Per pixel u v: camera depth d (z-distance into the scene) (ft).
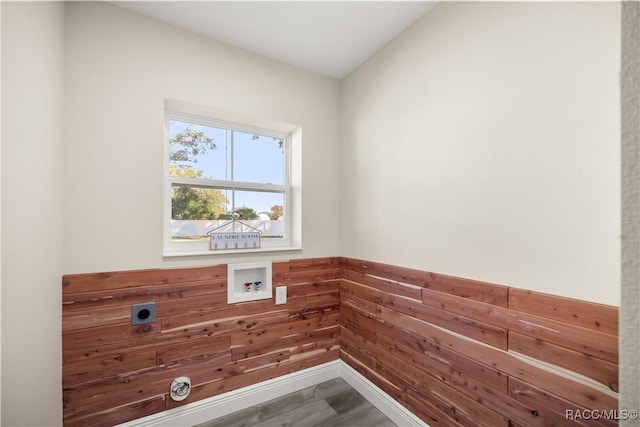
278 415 5.36
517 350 3.52
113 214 4.57
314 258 6.54
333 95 6.92
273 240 6.56
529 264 3.43
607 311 2.82
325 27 5.19
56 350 4.01
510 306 3.60
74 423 4.26
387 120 5.60
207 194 5.85
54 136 3.89
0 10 2.77
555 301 3.19
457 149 4.28
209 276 5.33
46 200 3.68
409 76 5.12
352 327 6.40
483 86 3.94
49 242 3.77
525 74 3.49
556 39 3.21
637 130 0.86
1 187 2.82
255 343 5.77
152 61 4.91
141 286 4.76
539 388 3.30
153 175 4.90
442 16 4.54
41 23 3.53
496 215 3.77
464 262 4.16
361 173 6.29
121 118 4.65
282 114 6.19
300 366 6.27
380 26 5.16
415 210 4.97
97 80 4.47
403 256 5.19
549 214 3.26
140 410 4.70
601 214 2.87
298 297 6.29
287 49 5.82
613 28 2.80
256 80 5.90
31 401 3.38
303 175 6.45
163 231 5.11
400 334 5.18
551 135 3.25
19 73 3.08
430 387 4.60
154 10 4.76
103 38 4.54
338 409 5.56
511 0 3.64
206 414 5.18
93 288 4.41
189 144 5.70
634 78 0.88
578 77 3.04
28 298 3.29
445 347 4.39
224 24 5.11
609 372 2.80
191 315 5.16
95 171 4.44
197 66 5.31
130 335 4.66
